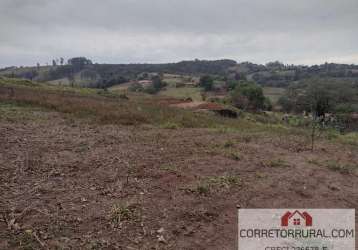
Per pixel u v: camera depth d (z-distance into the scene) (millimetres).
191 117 14789
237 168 5949
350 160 7266
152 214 4043
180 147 7477
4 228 3549
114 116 12344
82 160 6094
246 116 24547
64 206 4129
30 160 5934
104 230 3633
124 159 6254
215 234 3736
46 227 3617
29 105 14789
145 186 4891
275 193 4906
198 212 4145
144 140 8227
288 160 6770
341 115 17109
